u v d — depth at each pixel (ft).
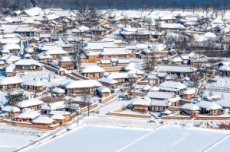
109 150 598.34
